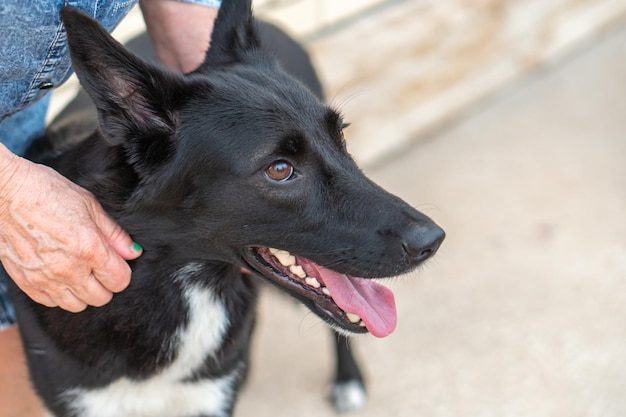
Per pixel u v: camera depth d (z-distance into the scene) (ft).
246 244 3.09
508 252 4.79
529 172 5.55
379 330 3.13
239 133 3.00
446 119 6.16
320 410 4.05
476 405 4.04
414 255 3.02
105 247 2.91
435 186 5.35
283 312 4.47
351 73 5.27
